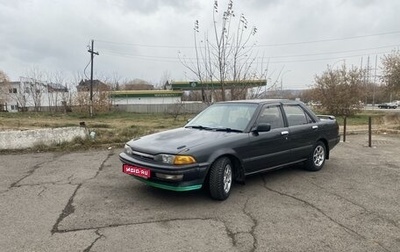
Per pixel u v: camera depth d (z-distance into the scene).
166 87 62.72
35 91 43.41
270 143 5.23
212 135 4.79
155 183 4.32
